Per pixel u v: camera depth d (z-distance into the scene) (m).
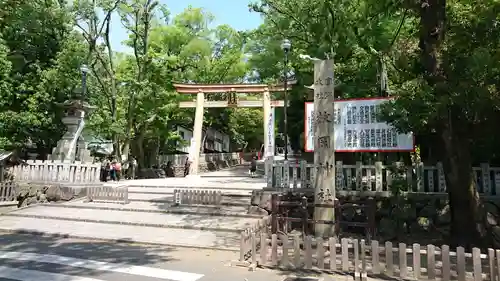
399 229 11.26
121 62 30.91
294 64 21.50
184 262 8.00
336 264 7.41
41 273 6.97
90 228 11.55
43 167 16.86
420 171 11.74
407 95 8.25
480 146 11.91
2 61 16.89
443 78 8.33
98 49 27.16
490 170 11.43
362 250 6.90
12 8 18.30
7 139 17.94
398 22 16.25
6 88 17.48
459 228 8.75
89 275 6.91
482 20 8.18
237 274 7.11
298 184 13.72
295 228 11.64
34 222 12.48
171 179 25.83
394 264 7.58
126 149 28.52
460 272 6.34
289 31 19.36
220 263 7.93
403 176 11.95
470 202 8.70
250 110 46.84
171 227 11.57
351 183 12.48
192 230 11.27
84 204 14.94
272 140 20.27
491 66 7.51
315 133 10.59
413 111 8.03
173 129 38.47
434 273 6.46
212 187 17.70
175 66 31.23
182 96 30.80
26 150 22.16
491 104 7.53
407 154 14.40
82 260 8.02
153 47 31.64
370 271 6.96
